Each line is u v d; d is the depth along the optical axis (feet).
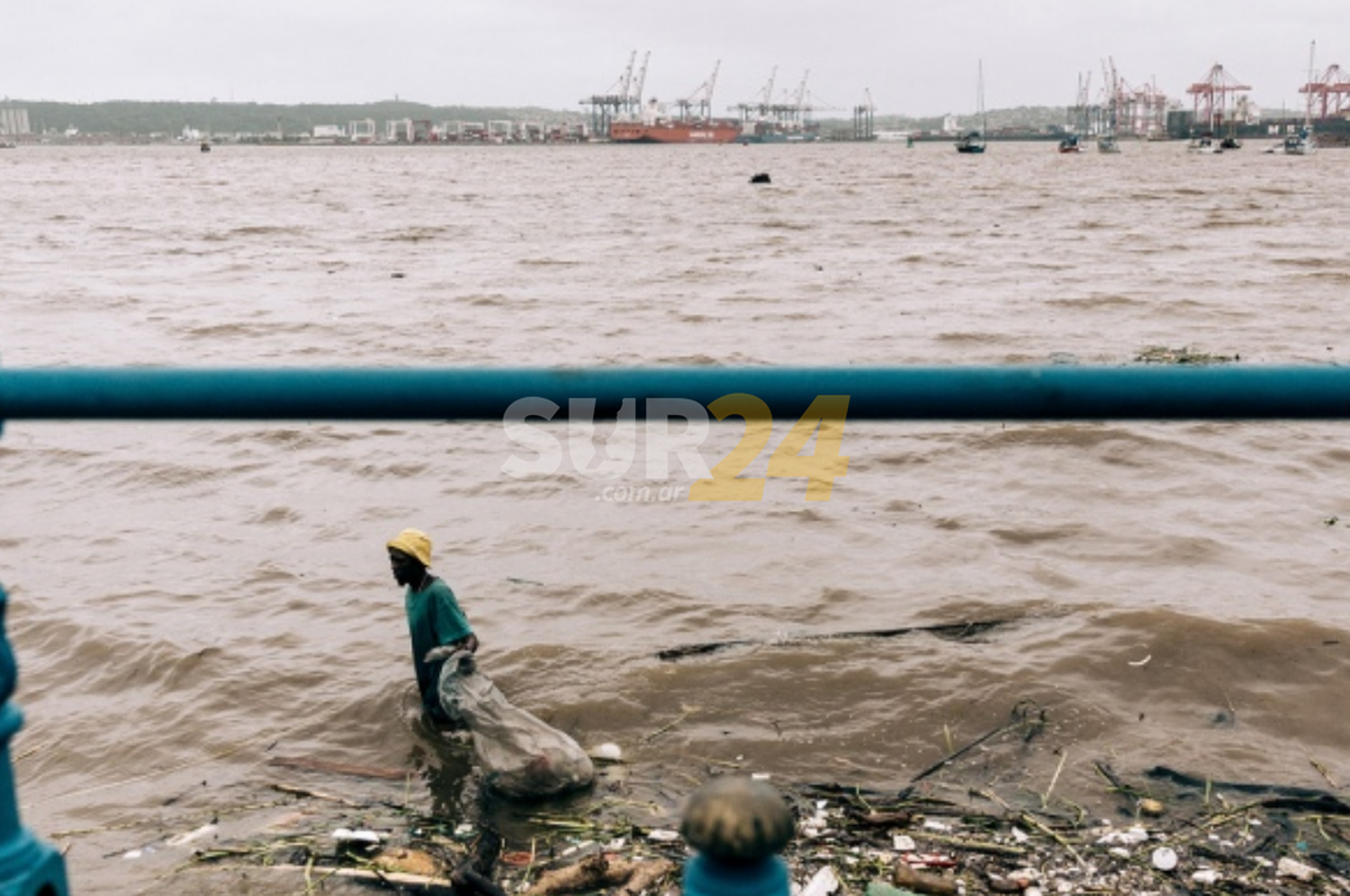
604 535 30.45
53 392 4.42
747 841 3.56
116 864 16.80
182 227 142.82
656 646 23.57
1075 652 22.80
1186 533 29.96
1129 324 61.41
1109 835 17.21
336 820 17.95
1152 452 36.86
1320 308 65.82
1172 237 115.96
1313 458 36.45
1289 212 150.51
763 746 19.94
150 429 41.78
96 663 23.56
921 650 23.11
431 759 19.70
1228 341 56.03
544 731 19.03
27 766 19.86
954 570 27.55
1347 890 15.83
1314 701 21.06
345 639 24.32
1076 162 434.71
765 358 53.21
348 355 55.47
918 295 73.36
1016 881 16.06
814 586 26.71
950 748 19.83
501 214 165.99
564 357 53.98
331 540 30.71
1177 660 22.44
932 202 184.75
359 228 139.85
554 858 16.97
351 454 38.47
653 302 71.31
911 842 17.07
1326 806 17.95
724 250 106.73
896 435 39.40
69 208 183.83
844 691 21.62
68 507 33.73
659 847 17.08
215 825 17.85
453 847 17.24
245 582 27.68
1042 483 34.37
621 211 170.71
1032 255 98.32
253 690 22.12
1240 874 16.25
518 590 26.78
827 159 528.22
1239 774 18.88
